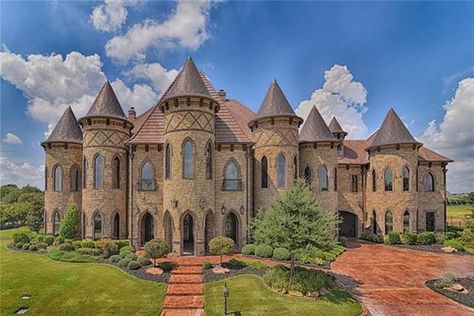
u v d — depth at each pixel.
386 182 30.56
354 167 33.97
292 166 24.62
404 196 29.44
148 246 17.38
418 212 31.11
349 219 34.44
